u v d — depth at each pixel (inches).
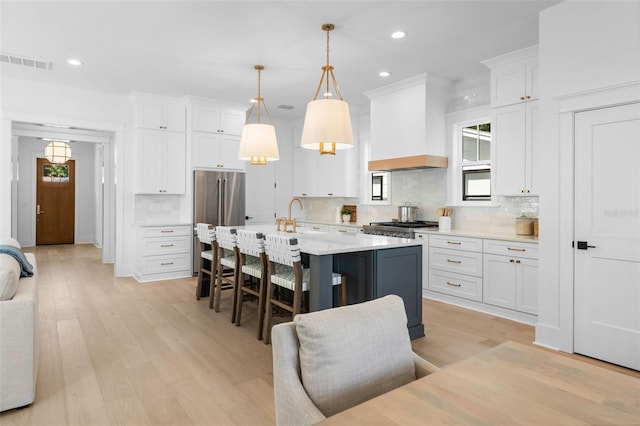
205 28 135.8
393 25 133.0
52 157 295.7
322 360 44.1
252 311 157.8
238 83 197.8
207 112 230.5
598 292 111.0
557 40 118.2
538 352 50.2
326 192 260.4
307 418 40.1
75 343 121.5
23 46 151.8
